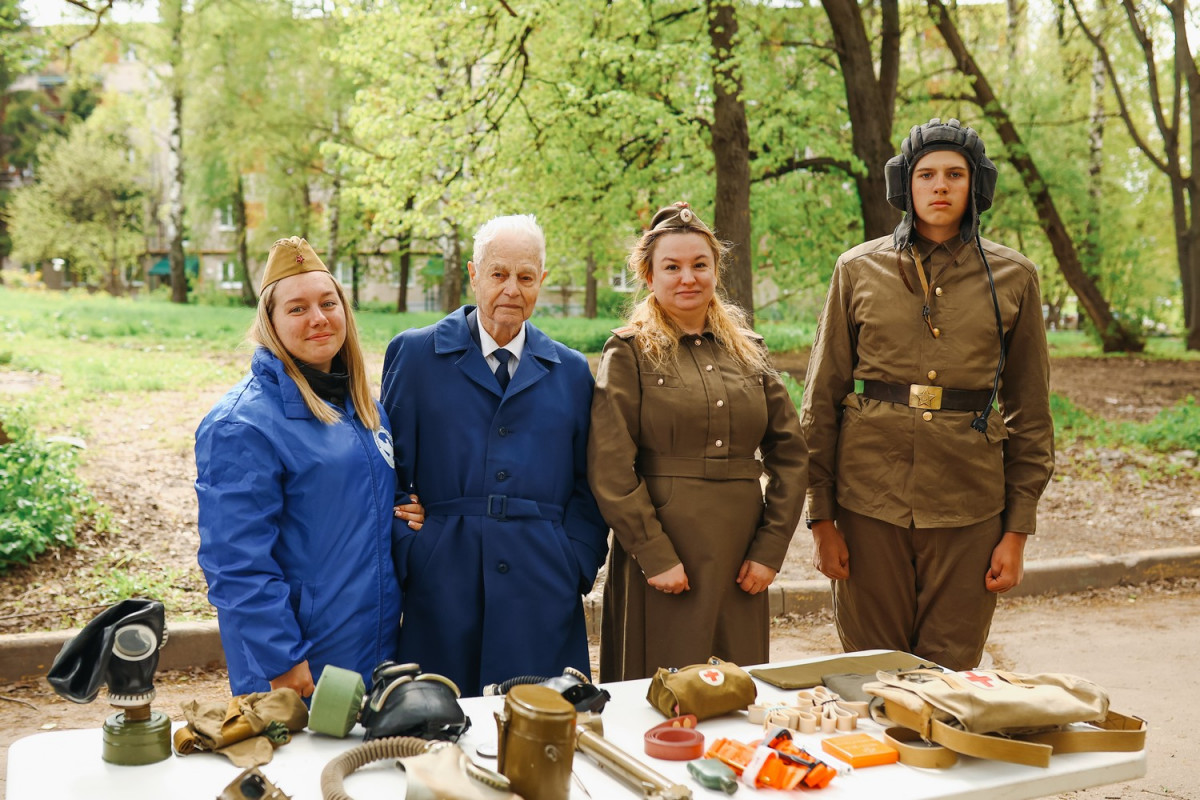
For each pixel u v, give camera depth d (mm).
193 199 31281
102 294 32406
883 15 13016
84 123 37406
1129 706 4465
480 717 2029
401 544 2893
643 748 1900
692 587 2996
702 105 12391
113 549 5969
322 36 27562
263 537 2475
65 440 7484
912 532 3258
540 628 2928
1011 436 3334
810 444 3404
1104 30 20062
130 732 1769
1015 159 17578
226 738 1819
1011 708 1850
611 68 12086
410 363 3027
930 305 3230
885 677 2076
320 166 29109
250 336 2730
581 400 3102
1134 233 22062
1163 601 6328
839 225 15539
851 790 1724
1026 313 3264
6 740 3928
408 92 12281
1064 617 5961
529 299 2938
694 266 3057
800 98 13000
